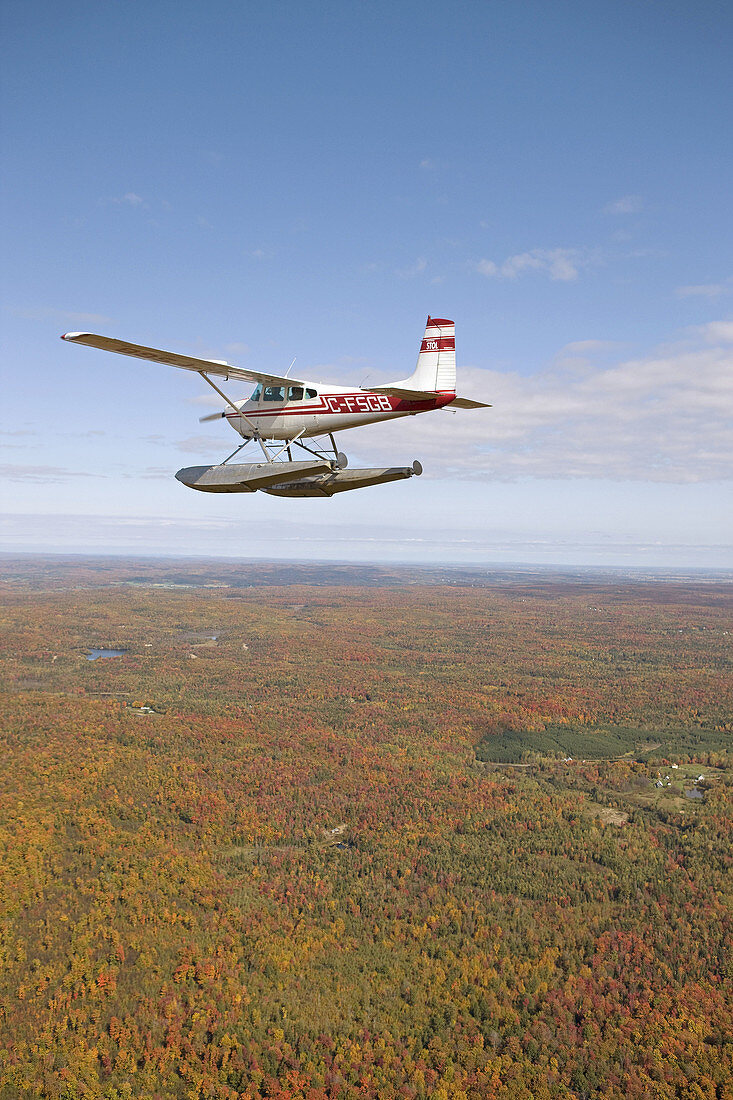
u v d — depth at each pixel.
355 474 23.53
